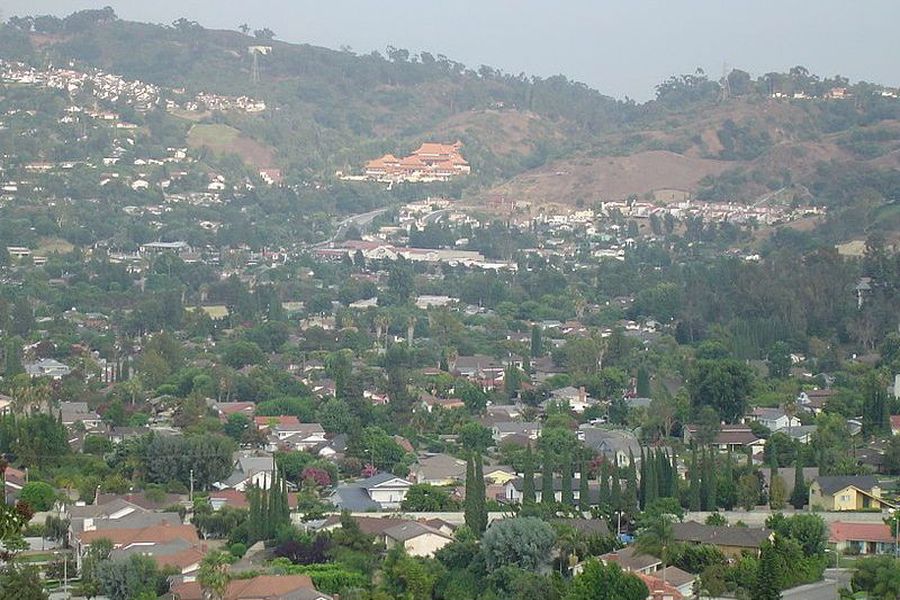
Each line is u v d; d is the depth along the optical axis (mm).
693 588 197500
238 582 196875
